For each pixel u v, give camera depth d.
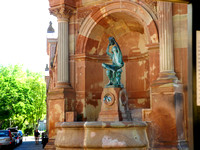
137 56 18.84
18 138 34.53
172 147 13.22
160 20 14.69
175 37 14.44
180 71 14.23
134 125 10.95
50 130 17.59
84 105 17.61
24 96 50.47
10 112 48.22
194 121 3.07
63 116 17.19
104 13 17.30
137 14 16.11
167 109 13.59
